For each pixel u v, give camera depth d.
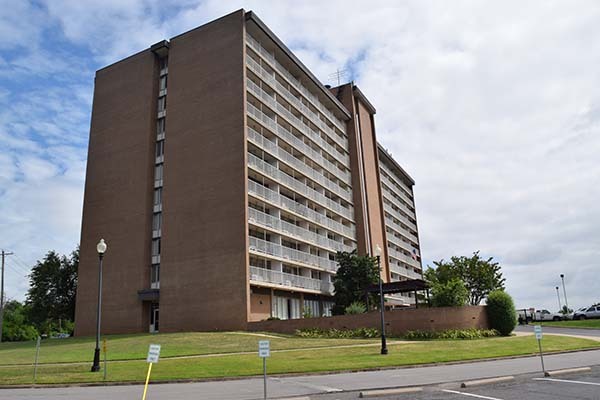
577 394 11.66
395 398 12.06
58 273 53.44
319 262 48.41
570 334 35.31
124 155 43.59
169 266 38.69
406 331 31.98
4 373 18.78
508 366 18.67
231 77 40.44
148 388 15.02
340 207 56.59
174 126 41.94
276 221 41.62
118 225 41.94
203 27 43.19
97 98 47.06
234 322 35.06
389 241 70.44
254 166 39.84
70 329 80.25
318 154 53.19
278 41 46.12
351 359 21.25
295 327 33.56
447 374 16.62
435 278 50.31
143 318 38.81
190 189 39.56
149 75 44.59
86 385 16.06
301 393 13.29
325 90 56.44
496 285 50.97
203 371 18.02
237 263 36.03
